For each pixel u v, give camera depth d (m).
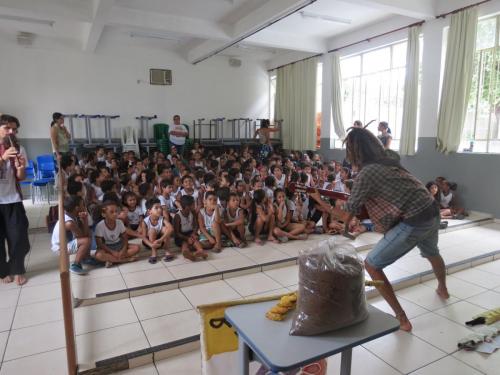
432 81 5.29
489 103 4.73
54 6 4.70
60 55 7.06
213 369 1.30
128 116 7.82
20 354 1.86
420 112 5.50
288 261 3.12
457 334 2.12
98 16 4.82
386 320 1.11
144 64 7.85
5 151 2.54
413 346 2.00
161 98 8.10
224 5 5.25
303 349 0.96
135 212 3.58
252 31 5.69
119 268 2.94
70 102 7.24
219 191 3.58
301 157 6.78
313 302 1.03
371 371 1.79
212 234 3.40
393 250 1.98
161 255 3.23
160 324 2.13
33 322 2.16
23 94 6.84
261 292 2.58
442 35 5.09
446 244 3.74
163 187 3.88
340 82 7.14
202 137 8.62
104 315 2.24
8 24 6.02
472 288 2.74
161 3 5.17
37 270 2.93
